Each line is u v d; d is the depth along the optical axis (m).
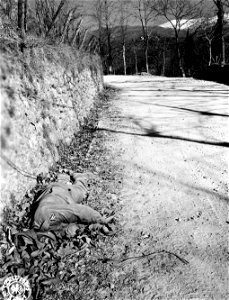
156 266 3.54
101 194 5.15
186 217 4.48
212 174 5.81
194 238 4.00
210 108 11.31
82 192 4.83
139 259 3.66
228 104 11.87
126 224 4.35
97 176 5.84
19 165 4.50
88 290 3.22
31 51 5.74
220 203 4.80
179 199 4.98
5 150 4.16
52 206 3.97
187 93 15.62
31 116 5.22
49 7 8.61
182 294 3.15
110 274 3.43
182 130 8.72
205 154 6.80
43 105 5.93
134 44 54.28
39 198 4.20
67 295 3.14
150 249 3.83
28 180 4.70
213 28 35.84
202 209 4.66
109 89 19.47
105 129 9.16
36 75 5.78
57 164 5.98
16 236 3.63
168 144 7.63
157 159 6.71
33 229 3.81
